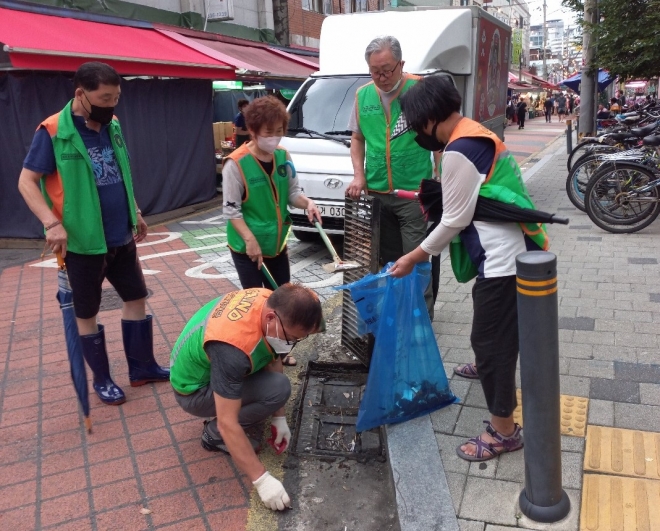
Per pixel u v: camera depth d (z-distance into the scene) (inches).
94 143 133.3
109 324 195.9
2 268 271.3
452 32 273.9
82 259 134.6
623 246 246.7
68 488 116.4
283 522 106.8
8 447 129.8
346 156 248.4
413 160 152.3
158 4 453.4
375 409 125.0
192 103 390.9
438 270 165.8
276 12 654.5
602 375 139.5
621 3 366.6
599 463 106.9
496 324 101.7
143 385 155.2
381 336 123.1
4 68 291.3
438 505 100.4
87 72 124.6
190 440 131.0
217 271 250.4
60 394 152.0
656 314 173.5
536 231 100.0
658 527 91.6
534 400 88.9
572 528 92.9
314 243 293.4
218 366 103.9
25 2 323.0
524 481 103.0
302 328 103.0
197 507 110.4
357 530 104.7
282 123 131.1
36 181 127.4
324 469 120.7
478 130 97.4
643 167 258.7
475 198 97.3
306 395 146.6
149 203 363.9
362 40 281.1
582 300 187.3
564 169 501.4
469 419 126.0
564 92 2251.5
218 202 417.1
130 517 108.1
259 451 126.6
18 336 188.9
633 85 1738.4
